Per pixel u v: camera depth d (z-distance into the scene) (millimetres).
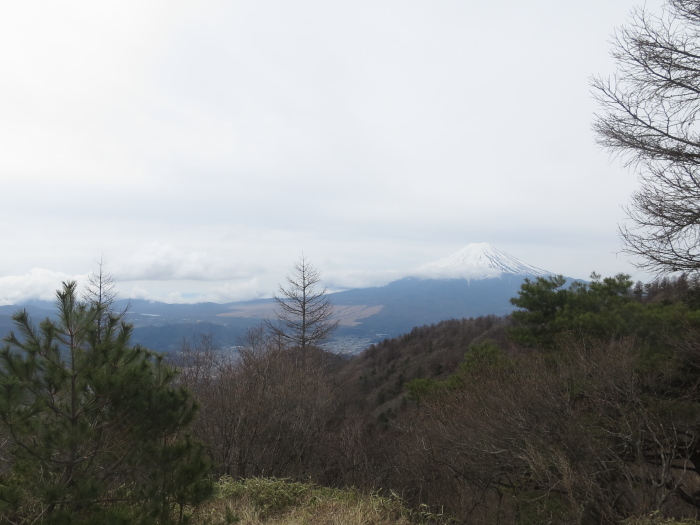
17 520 3262
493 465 6160
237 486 6160
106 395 3549
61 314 3631
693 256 5215
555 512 5570
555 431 5863
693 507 5473
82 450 3549
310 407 10562
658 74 5449
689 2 5219
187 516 3764
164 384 4066
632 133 5707
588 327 8711
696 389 6512
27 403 3363
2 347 3402
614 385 6027
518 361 8633
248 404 8719
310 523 4906
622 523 4758
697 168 5250
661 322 7359
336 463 8883
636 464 5832
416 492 6555
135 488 3676
